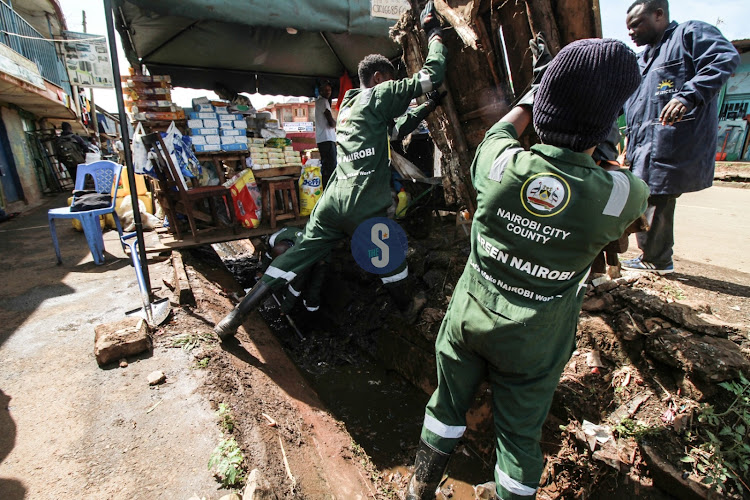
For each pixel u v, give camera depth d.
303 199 4.88
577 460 2.16
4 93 8.51
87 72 14.10
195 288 3.48
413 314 3.37
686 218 6.33
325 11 3.96
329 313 4.28
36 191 10.58
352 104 2.91
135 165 3.98
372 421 3.02
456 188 3.00
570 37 2.26
